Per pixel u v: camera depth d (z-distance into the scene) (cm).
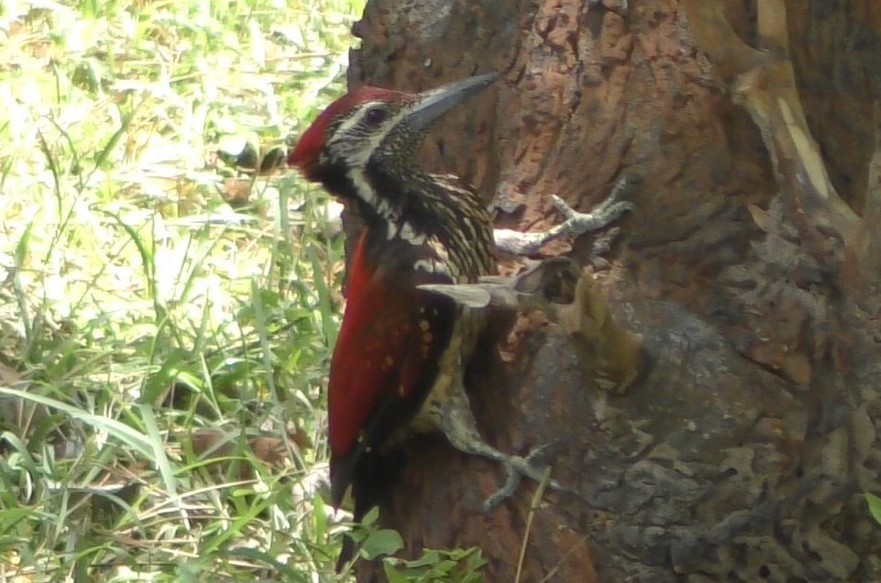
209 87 1475
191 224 1280
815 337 688
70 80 1502
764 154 709
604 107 735
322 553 880
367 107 766
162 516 955
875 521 695
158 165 1373
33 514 914
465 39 798
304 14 1642
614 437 702
